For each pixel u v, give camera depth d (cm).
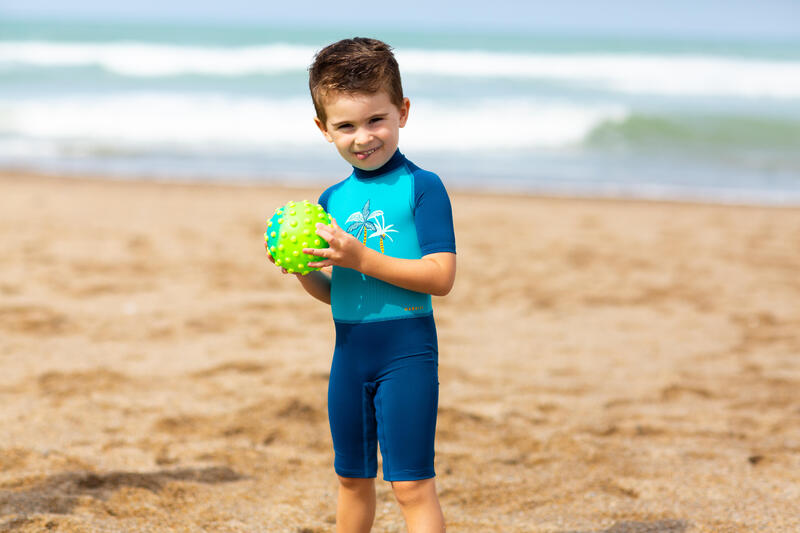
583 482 413
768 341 710
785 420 516
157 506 363
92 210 1261
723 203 1510
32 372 573
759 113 2667
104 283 839
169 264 933
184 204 1353
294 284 870
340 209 282
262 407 512
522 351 669
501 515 375
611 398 556
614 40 6844
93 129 2166
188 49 3675
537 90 3012
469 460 444
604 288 885
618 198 1541
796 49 6197
